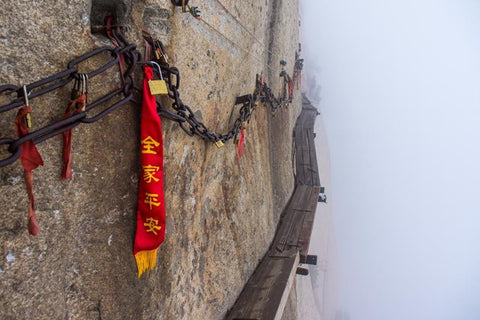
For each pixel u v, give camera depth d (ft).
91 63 4.24
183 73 6.48
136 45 4.79
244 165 10.85
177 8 5.92
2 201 3.42
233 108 9.67
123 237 4.99
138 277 5.35
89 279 4.50
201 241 7.86
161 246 6.07
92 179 4.44
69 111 3.87
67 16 3.91
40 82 3.49
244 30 10.09
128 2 4.76
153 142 4.94
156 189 4.99
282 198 16.44
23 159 3.33
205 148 7.75
